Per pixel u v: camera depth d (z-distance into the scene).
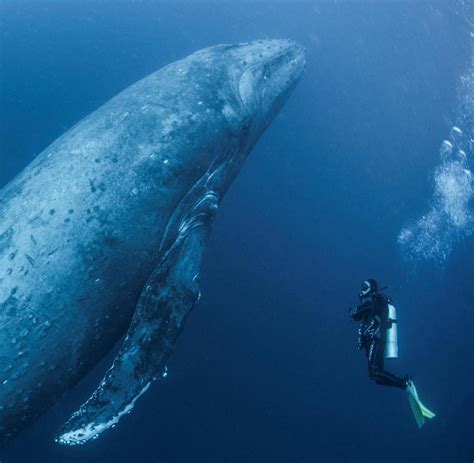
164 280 4.97
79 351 5.16
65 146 5.26
